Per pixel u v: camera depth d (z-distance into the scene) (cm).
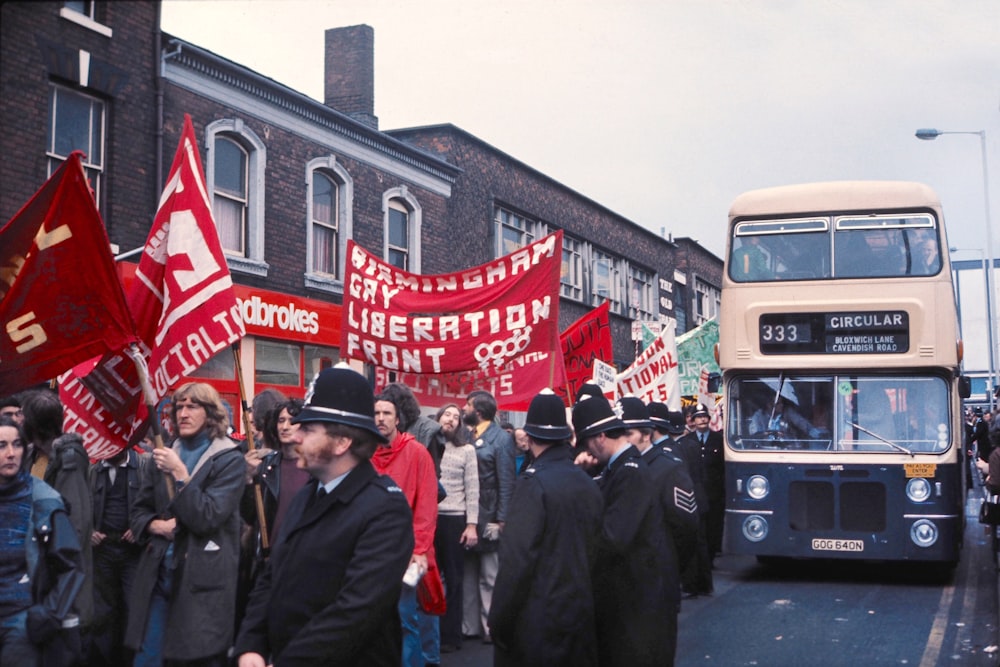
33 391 613
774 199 1257
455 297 966
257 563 639
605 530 545
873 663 792
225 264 638
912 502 1173
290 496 632
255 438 759
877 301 1205
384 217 2075
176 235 627
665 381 1362
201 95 1602
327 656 343
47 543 518
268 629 383
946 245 1201
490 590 880
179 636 575
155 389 623
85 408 651
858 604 1066
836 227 1232
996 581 1238
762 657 813
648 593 543
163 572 612
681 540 554
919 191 1218
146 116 1455
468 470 844
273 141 1770
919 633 908
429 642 746
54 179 559
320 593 357
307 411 369
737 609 1039
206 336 626
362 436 370
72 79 1293
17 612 506
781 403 1232
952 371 1189
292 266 1809
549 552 480
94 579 681
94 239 563
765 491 1216
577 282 3147
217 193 1666
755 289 1244
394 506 365
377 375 1617
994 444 1083
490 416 900
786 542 1205
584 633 480
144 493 623
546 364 995
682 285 4066
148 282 647
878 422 1200
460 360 959
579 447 693
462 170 2362
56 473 592
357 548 357
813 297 1223
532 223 2834
